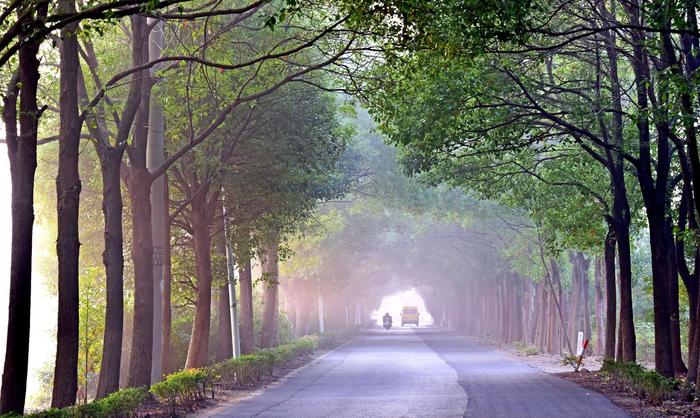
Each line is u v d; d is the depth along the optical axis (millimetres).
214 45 33969
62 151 25828
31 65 22250
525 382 43000
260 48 37875
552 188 46969
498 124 36844
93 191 54000
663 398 31484
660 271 36562
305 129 42688
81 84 31250
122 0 20172
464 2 23688
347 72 31109
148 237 33469
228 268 49812
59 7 24812
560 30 35750
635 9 32188
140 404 29109
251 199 45531
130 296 55469
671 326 41875
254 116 40531
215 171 39875
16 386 21484
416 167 40812
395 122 35250
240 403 34156
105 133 33656
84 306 44406
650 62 38625
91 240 55719
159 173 33656
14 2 20469
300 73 31125
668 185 42500
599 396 34219
